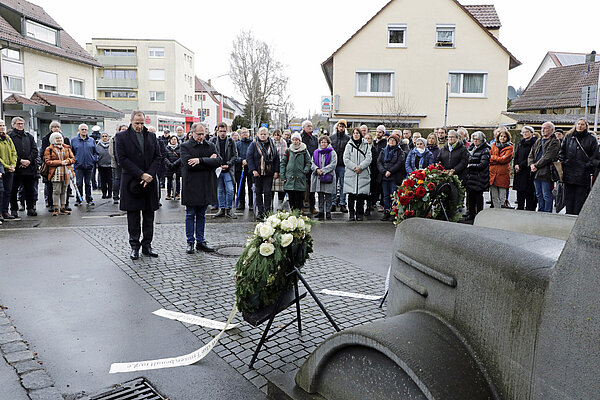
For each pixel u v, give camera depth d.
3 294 5.14
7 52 29.03
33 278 5.71
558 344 1.55
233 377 3.46
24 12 31.19
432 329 2.05
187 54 66.69
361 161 9.99
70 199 13.13
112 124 43.84
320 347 2.51
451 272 2.06
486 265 1.88
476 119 27.33
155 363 3.66
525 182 10.22
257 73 51.31
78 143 12.02
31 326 4.32
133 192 6.48
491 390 1.81
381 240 8.20
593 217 1.46
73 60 34.38
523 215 3.39
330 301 5.06
